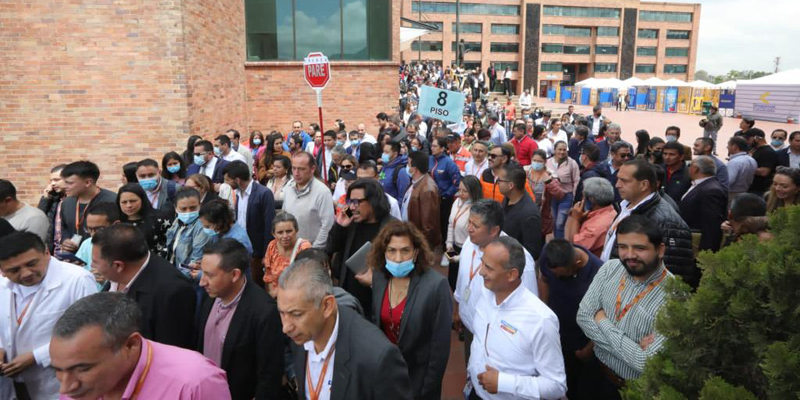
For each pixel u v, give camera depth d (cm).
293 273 222
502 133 1322
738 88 2891
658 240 266
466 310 385
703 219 516
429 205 591
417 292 316
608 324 284
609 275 300
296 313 217
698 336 158
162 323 311
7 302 305
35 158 853
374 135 1457
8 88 831
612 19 8806
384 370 223
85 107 849
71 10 823
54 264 314
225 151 788
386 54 1459
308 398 249
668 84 3894
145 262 320
